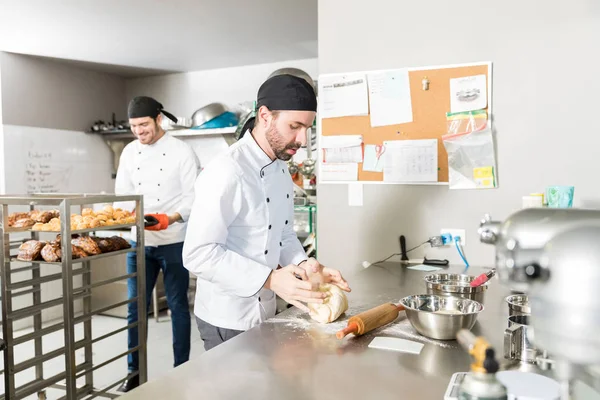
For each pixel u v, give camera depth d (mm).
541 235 516
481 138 2033
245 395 812
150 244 2611
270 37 3801
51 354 2254
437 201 2137
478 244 2080
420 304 1271
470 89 2045
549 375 849
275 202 1475
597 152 1885
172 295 2658
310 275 1348
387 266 2111
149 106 2672
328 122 2305
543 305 523
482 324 1214
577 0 1879
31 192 4352
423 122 2133
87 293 2463
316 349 1039
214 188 1290
